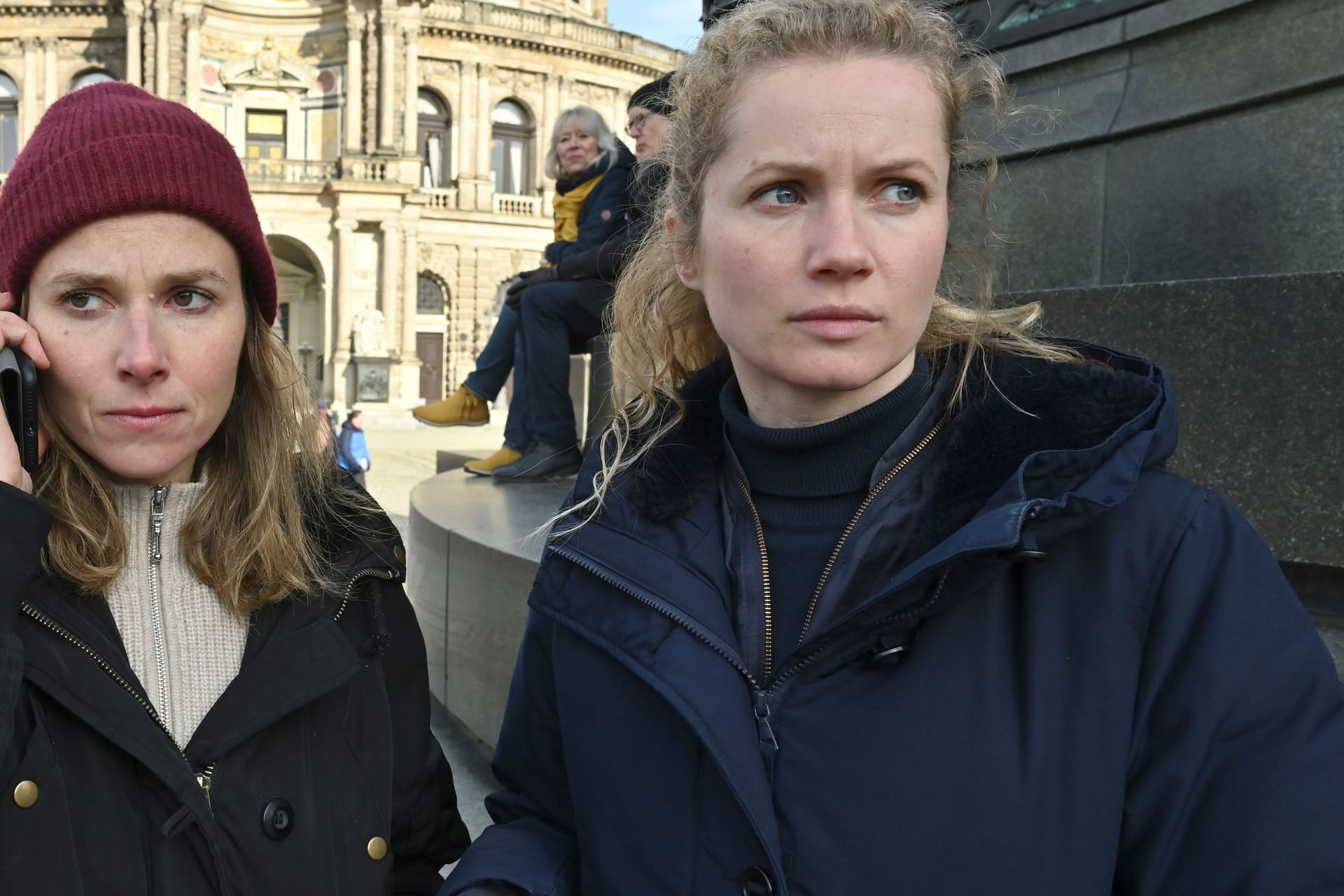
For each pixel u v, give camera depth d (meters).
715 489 1.25
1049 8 3.63
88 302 1.24
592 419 5.43
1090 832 1.00
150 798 1.23
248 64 38.47
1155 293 2.49
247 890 1.23
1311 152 2.77
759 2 1.15
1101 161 3.39
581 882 1.25
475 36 41.34
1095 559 1.07
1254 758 0.97
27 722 1.18
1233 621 1.01
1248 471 2.28
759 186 1.08
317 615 1.38
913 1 1.16
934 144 1.09
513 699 1.43
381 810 1.38
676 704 1.10
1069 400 1.10
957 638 1.07
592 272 5.21
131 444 1.25
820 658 1.08
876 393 1.17
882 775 1.04
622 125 45.03
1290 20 2.83
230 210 1.28
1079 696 1.03
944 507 1.09
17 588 1.14
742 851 1.09
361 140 38.56
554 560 1.29
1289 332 2.23
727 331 1.13
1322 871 0.91
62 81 38.94
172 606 1.35
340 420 28.55
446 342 41.72
